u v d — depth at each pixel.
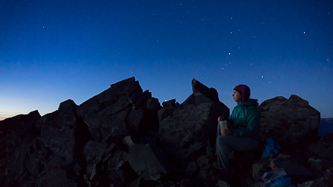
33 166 4.40
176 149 4.14
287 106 4.14
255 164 3.25
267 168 3.10
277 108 4.20
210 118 4.32
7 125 5.33
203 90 4.93
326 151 3.28
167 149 4.16
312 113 3.82
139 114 4.97
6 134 5.21
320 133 4.28
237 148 3.29
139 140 4.34
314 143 3.56
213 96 5.06
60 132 4.87
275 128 3.92
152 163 3.45
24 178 4.29
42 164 4.41
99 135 4.85
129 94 5.42
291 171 2.79
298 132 3.70
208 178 3.36
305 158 3.31
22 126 5.39
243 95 3.45
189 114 4.50
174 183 3.28
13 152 4.85
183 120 4.45
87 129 5.13
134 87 5.66
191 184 3.26
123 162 3.74
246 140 3.25
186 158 3.93
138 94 5.41
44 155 4.51
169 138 4.31
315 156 3.29
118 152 3.95
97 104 5.34
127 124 4.84
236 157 3.48
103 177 3.71
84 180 3.91
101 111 5.14
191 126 4.24
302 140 3.68
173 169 3.66
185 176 3.52
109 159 3.88
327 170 2.51
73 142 4.58
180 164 3.92
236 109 3.56
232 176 3.23
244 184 3.12
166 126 4.52
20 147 4.89
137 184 3.35
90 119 5.01
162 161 3.50
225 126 3.35
